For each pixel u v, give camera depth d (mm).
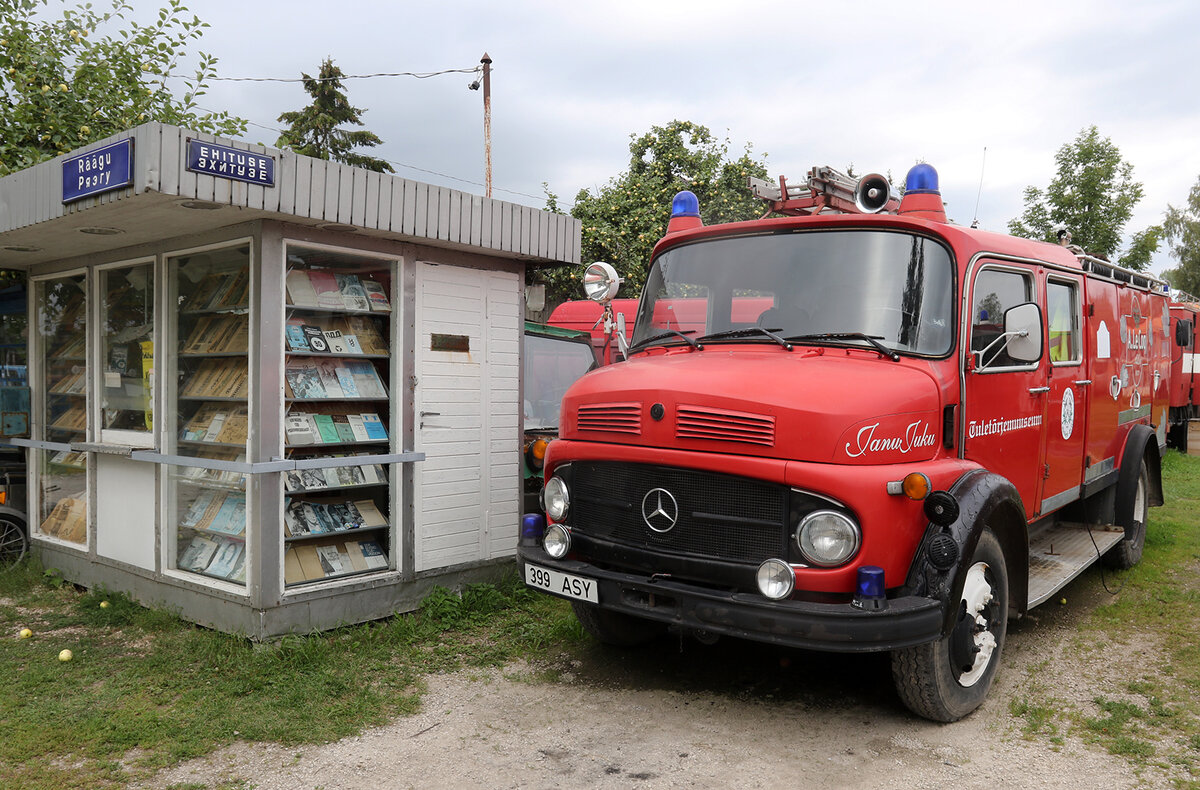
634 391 4047
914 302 4219
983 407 4398
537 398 7781
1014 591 4539
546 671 4727
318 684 4375
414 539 5578
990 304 4602
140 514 5750
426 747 3758
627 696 4387
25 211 5133
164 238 5508
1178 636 5312
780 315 4422
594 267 5184
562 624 5355
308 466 4918
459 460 5859
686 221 5234
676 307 4863
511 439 6223
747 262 4652
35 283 6922
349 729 3910
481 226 5672
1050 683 4559
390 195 5125
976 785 3432
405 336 5504
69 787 3369
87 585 6246
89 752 3662
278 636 4863
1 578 6445
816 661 4941
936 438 3984
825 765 3611
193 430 5359
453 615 5457
